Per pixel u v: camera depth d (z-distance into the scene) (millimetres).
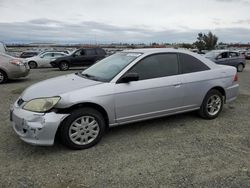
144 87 4820
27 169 3721
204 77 5598
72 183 3377
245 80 13086
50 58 24094
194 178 3484
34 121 4023
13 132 5062
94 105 4430
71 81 4812
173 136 4910
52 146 4469
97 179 3469
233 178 3484
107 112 4523
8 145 4488
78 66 20969
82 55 20891
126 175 3561
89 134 4414
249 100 7875
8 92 9305
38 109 4070
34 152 4242
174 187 3289
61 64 20469
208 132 5117
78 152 4258
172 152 4246
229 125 5527
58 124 4090
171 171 3658
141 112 4891
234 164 3861
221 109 6027
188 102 5457
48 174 3594
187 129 5270
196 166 3797
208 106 5820
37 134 3998
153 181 3416
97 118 4434
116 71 4805
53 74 16859
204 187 3287
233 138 4832
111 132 5098
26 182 3400
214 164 3857
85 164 3863
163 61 5207
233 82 6152
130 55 5219
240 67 17953
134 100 4746
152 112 5020
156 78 5016
